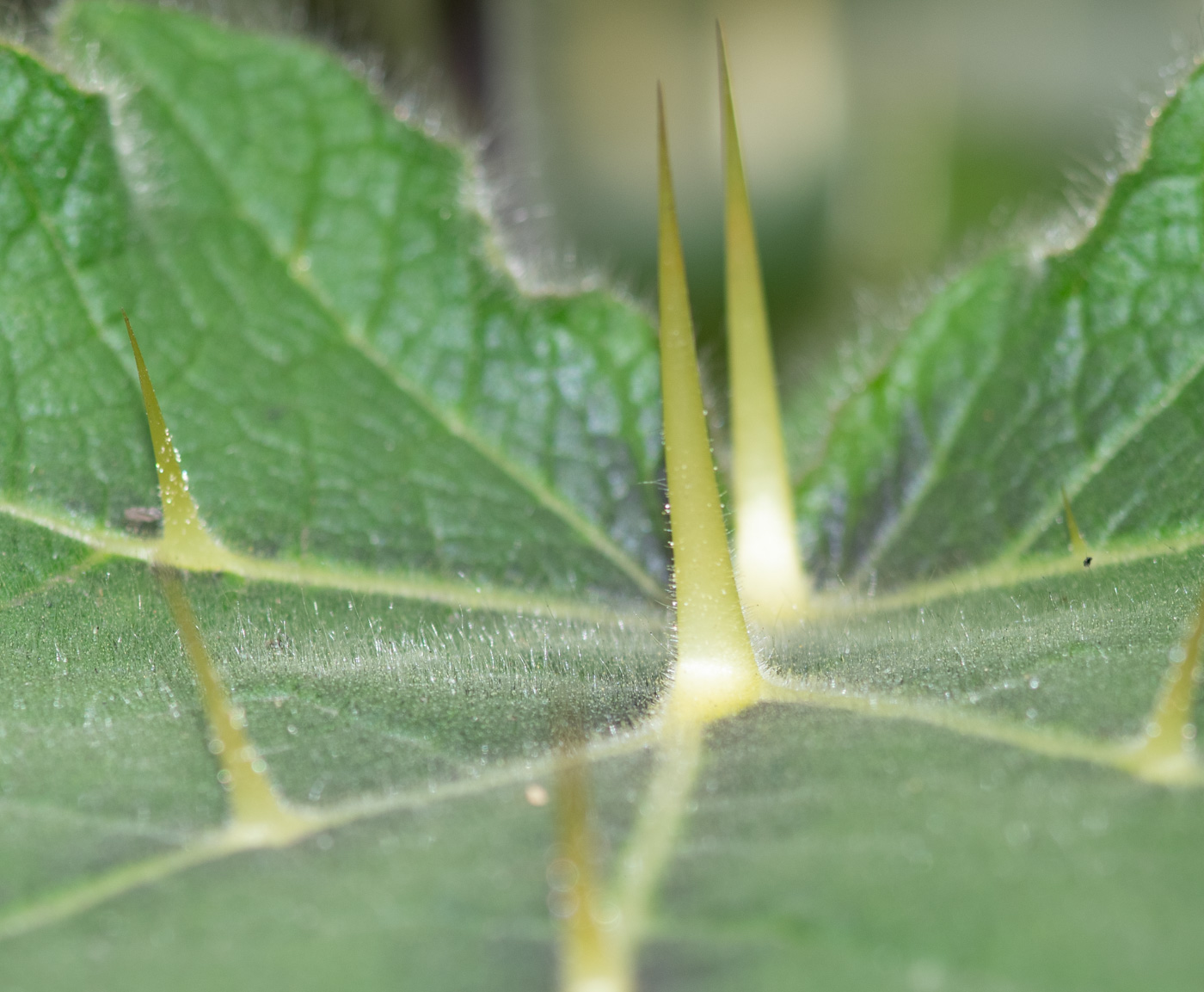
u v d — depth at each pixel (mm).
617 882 109
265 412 128
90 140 127
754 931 108
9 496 124
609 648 122
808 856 110
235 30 130
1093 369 128
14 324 126
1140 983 107
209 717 117
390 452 128
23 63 126
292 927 109
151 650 121
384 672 121
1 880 111
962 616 123
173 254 128
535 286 130
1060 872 109
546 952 108
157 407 122
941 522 127
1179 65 128
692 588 117
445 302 130
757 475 124
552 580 126
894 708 116
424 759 115
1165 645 117
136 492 125
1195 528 124
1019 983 107
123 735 117
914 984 107
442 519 127
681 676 117
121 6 130
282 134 130
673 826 111
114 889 111
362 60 132
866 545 127
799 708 116
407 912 109
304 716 118
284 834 112
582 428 129
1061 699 115
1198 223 128
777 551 125
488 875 110
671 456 116
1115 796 111
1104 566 124
